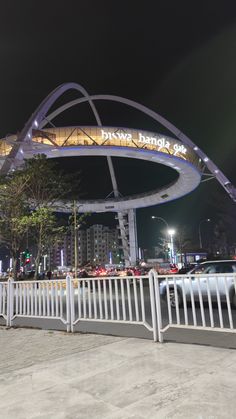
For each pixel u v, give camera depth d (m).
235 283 6.30
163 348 6.33
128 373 5.02
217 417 3.51
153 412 3.71
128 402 4.02
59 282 8.91
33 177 20.38
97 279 8.15
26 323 10.42
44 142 52.56
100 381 4.77
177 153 61.34
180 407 3.77
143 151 56.41
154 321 7.01
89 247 159.88
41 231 20.91
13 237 20.19
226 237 62.31
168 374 4.85
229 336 7.34
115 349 6.48
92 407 3.94
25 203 20.45
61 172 21.83
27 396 4.38
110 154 57.00
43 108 55.69
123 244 91.44
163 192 80.81
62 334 8.34
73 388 4.57
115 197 91.69
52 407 4.00
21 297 9.98
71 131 54.06
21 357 6.40
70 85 65.25
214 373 4.76
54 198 22.45
